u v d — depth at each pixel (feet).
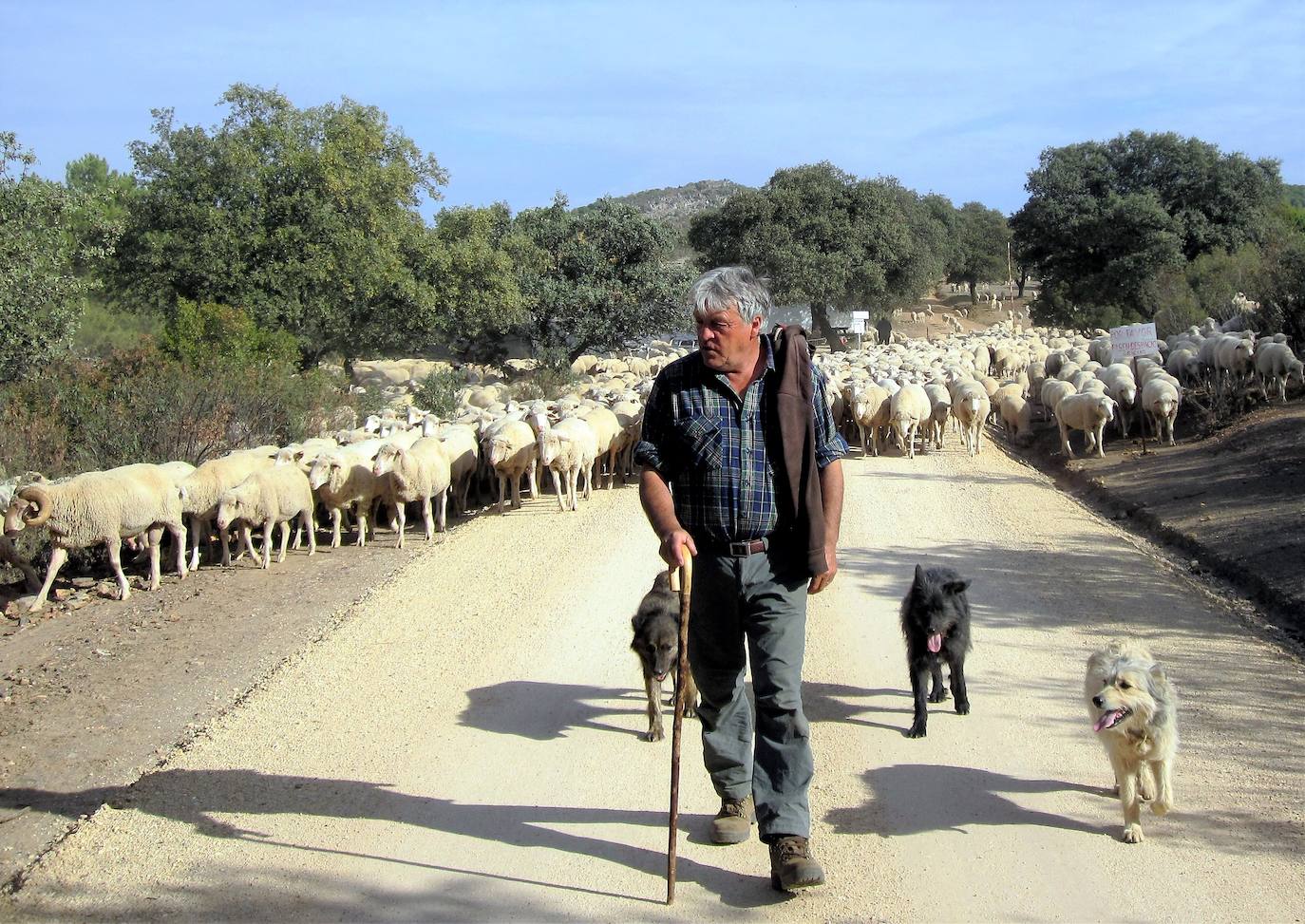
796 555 16.22
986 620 30.58
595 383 100.89
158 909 16.56
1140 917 15.49
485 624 31.71
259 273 97.45
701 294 15.99
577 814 19.31
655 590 24.04
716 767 17.63
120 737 25.02
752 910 15.87
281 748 22.90
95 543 37.60
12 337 56.18
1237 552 37.50
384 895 16.72
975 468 59.47
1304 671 25.88
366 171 105.70
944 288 335.88
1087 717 23.31
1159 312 114.52
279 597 37.01
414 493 45.11
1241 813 18.62
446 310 118.62
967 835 18.13
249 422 62.85
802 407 16.01
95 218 65.16
